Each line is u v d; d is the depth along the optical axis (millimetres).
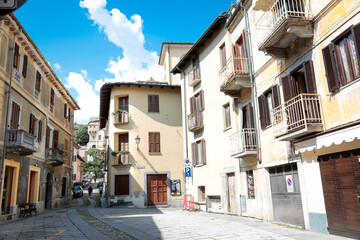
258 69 12289
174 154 23812
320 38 8523
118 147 23922
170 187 23031
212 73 17344
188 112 20750
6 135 14328
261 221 11477
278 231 9000
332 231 8125
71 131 28781
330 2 8102
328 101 8164
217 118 16500
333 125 7953
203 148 17922
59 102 24578
